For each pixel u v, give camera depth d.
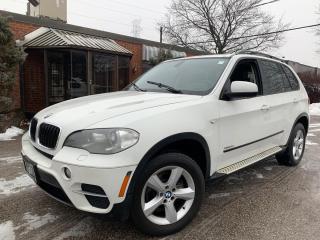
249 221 3.74
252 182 5.11
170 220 3.35
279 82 5.41
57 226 3.55
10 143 7.79
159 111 3.29
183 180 3.51
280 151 5.34
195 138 3.47
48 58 11.84
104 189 2.87
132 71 15.70
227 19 35.25
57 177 3.01
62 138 3.10
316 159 6.62
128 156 2.93
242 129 4.23
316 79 26.72
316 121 13.84
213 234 3.43
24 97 11.54
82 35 12.98
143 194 3.12
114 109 3.27
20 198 4.29
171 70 4.73
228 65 4.30
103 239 3.29
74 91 12.04
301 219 3.82
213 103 3.82
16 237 3.32
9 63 9.13
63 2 15.72
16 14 11.24
